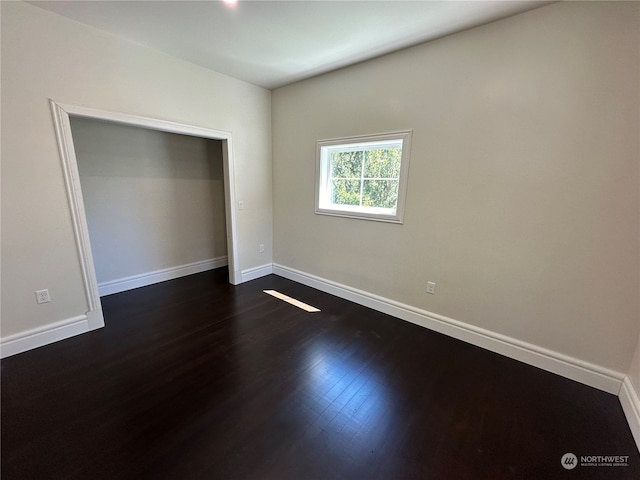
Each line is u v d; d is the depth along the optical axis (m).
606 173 1.71
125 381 1.89
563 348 2.00
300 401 1.75
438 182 2.39
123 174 3.26
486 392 1.85
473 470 1.34
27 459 1.36
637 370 1.67
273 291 3.48
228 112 3.18
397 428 1.57
